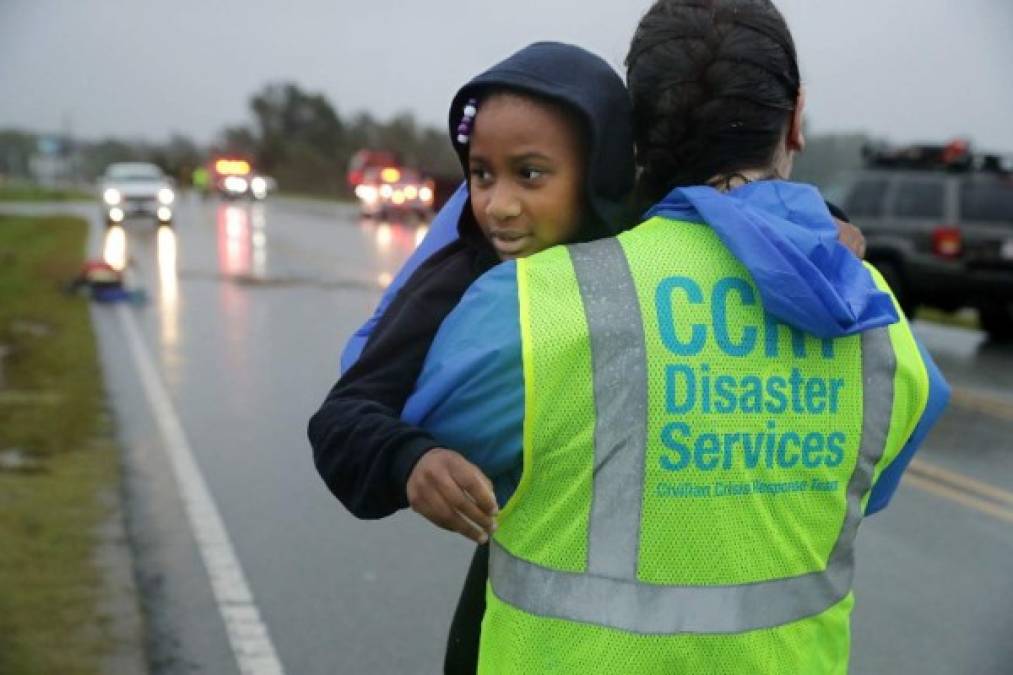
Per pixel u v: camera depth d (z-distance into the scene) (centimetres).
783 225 163
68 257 2280
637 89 183
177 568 557
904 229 1455
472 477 155
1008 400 1064
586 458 156
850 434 167
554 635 158
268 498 675
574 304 157
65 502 649
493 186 179
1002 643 496
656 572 158
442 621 504
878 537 646
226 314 1501
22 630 467
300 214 4397
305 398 965
